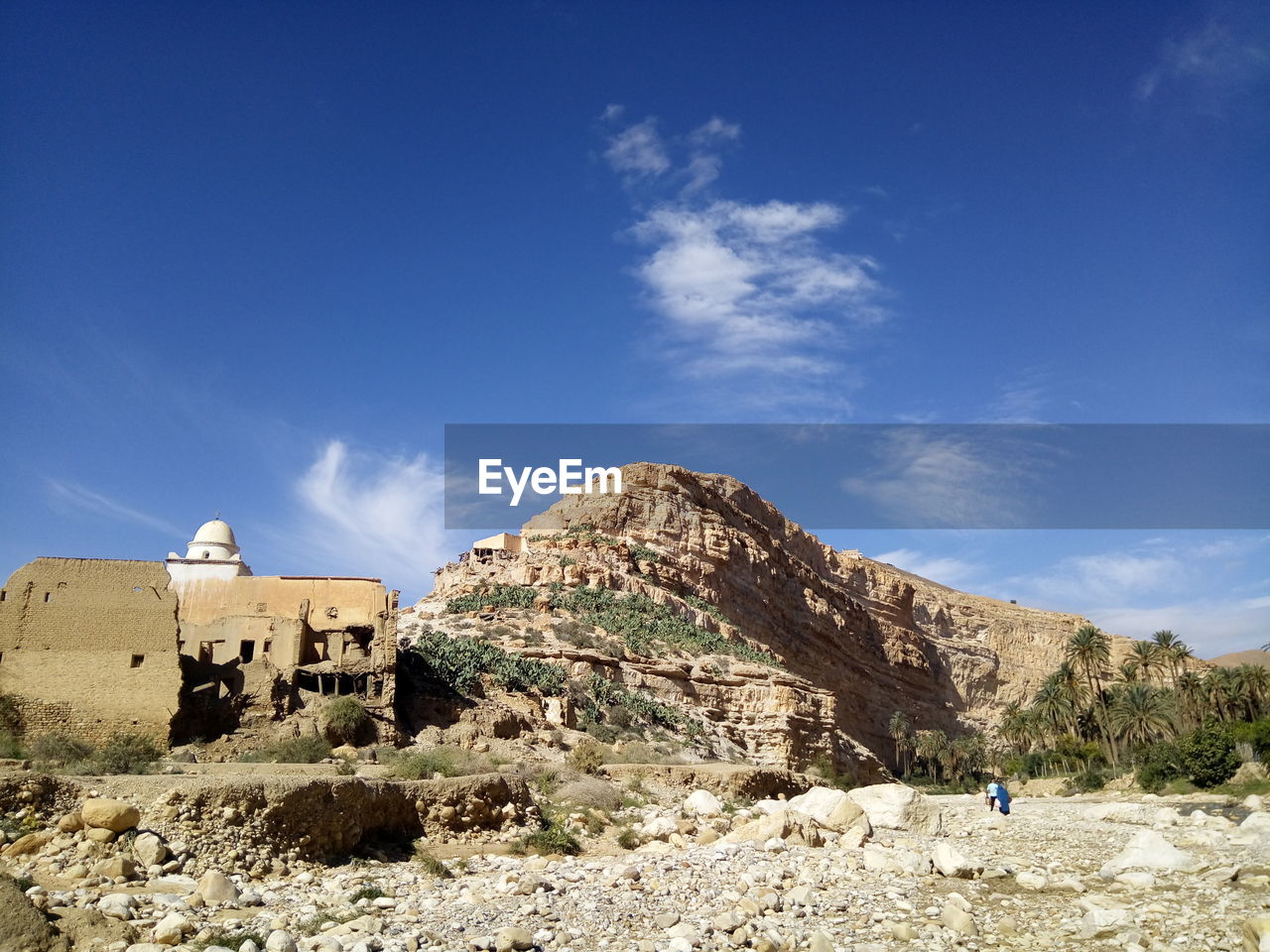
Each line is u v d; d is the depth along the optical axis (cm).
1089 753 8725
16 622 3853
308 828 2023
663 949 1628
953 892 2075
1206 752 5659
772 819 2602
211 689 4084
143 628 3956
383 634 4544
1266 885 2006
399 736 4219
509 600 7375
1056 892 2108
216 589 4950
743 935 1700
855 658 12288
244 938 1513
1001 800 3841
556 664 6150
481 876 2097
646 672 6588
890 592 14988
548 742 4819
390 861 2136
